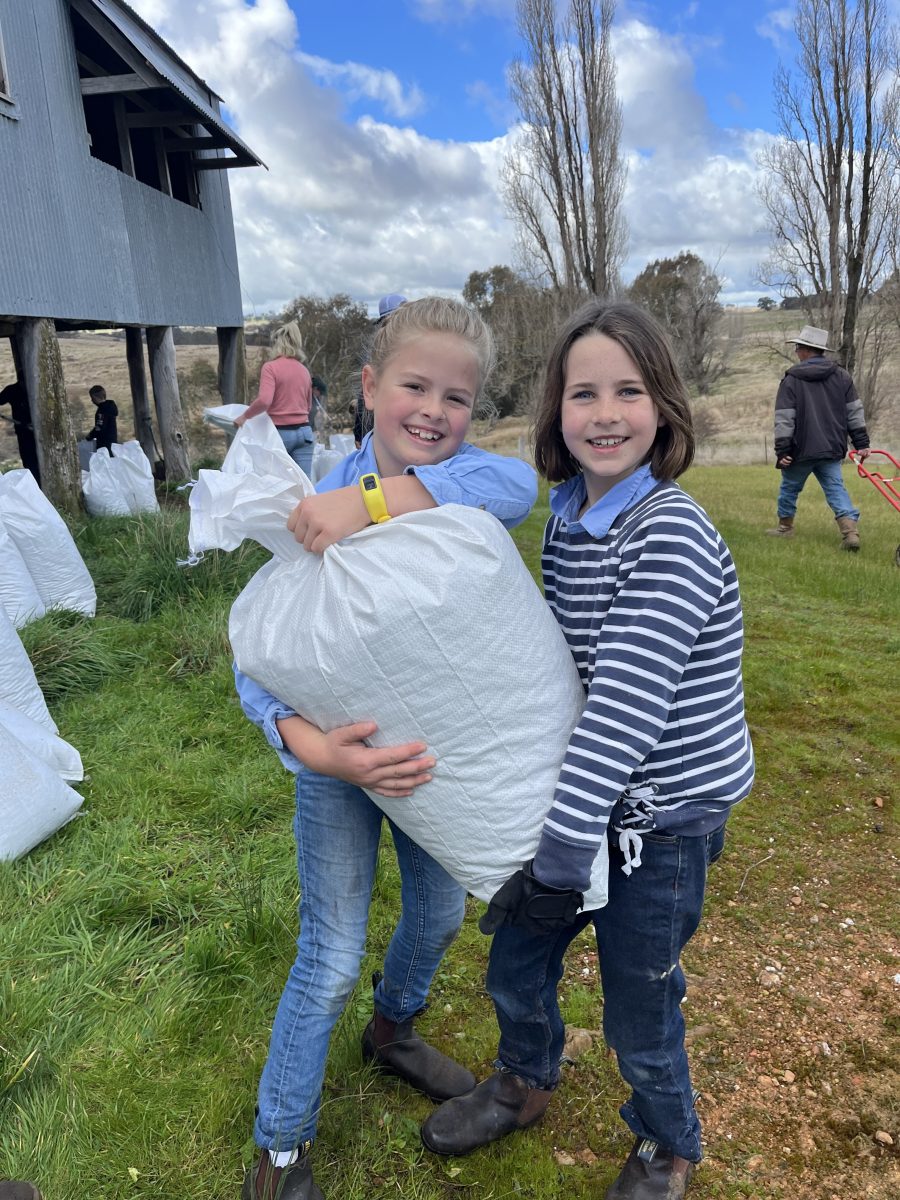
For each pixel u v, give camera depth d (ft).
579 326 4.84
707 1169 5.98
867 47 57.82
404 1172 5.83
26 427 31.55
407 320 5.01
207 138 37.01
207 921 8.13
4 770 8.99
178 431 37.96
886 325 73.15
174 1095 6.19
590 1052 6.97
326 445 31.53
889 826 10.53
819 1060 6.95
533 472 5.07
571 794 4.29
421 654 4.39
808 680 15.17
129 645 15.31
